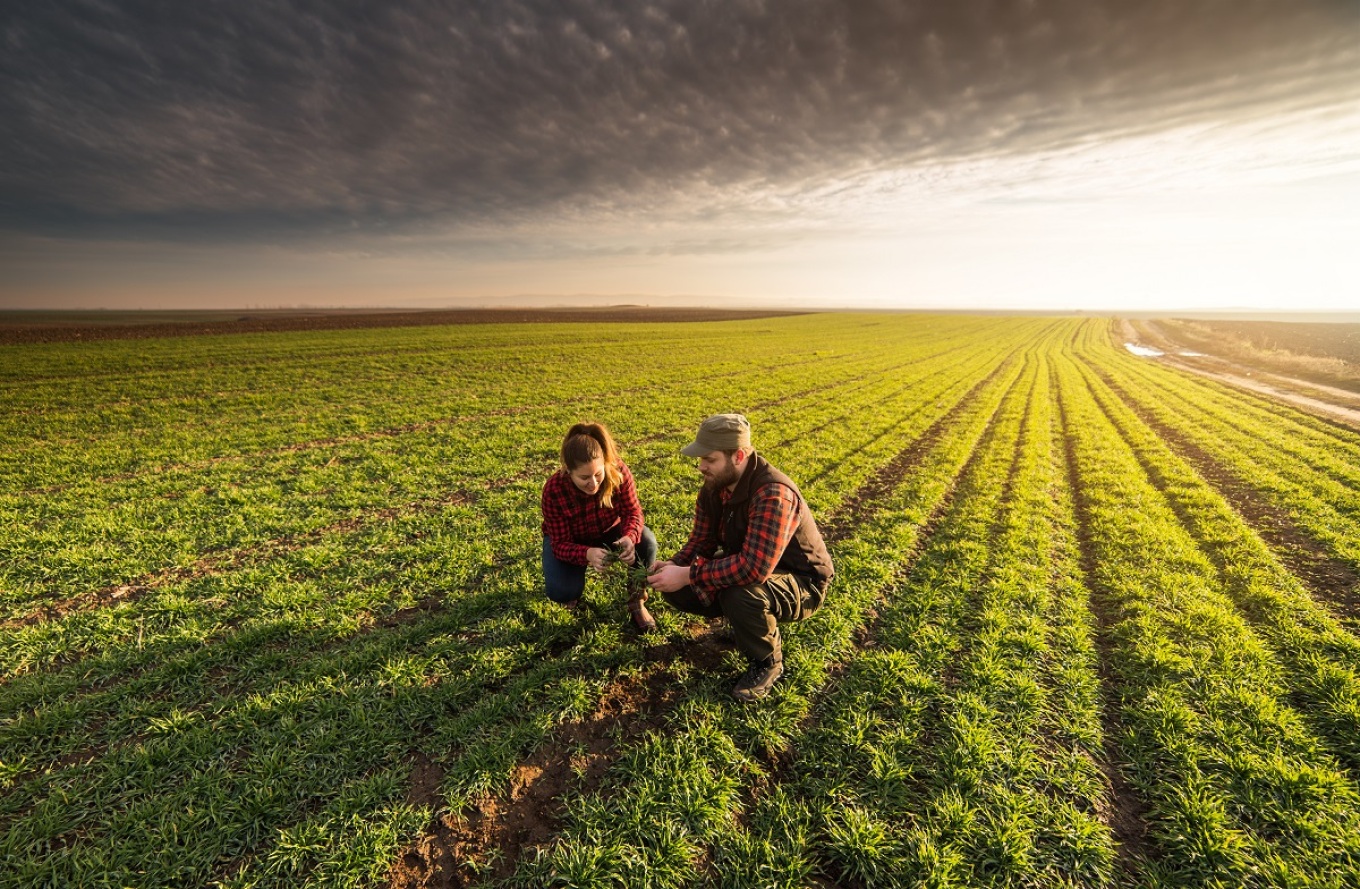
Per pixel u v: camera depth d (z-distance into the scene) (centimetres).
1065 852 288
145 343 2991
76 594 533
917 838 290
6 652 433
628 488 471
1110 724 384
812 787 330
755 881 271
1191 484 971
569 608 515
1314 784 315
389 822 294
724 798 316
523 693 398
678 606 439
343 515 765
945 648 468
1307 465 1081
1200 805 303
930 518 809
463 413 1541
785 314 10300
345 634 475
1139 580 593
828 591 564
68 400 1570
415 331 4081
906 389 2216
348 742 352
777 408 1720
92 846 280
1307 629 484
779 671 412
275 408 1548
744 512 396
